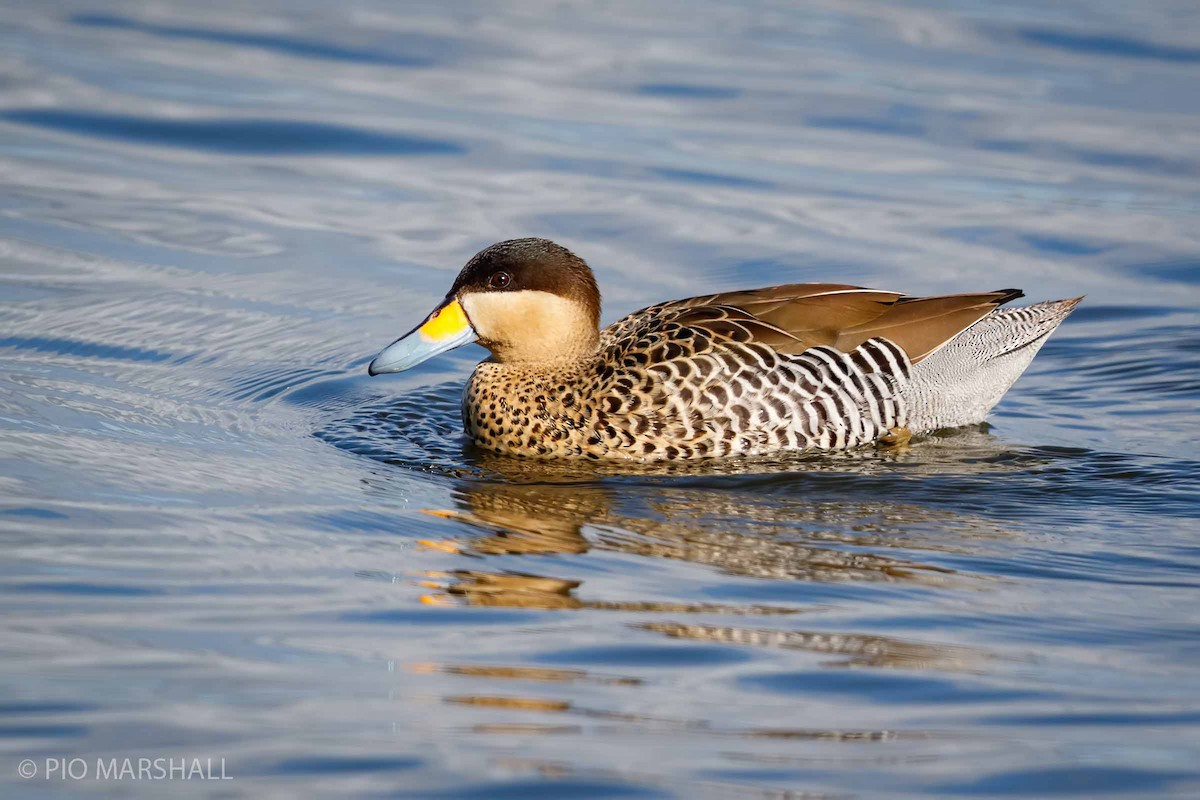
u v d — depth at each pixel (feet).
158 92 75.92
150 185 65.92
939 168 70.69
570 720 26.55
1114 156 72.02
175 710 26.23
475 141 72.08
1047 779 24.75
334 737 25.57
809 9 95.86
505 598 31.91
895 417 44.21
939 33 90.74
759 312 44.09
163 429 42.80
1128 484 40.88
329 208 64.49
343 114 74.49
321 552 34.14
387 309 55.01
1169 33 90.12
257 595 31.40
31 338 49.65
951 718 26.91
